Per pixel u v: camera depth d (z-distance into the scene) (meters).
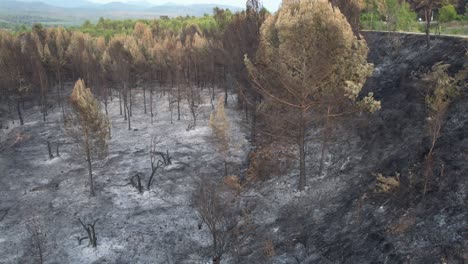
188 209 34.94
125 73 63.88
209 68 67.69
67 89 79.81
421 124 30.23
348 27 27.03
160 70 75.06
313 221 28.47
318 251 25.42
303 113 30.14
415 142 28.88
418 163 26.80
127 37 90.25
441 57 36.41
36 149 51.50
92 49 88.50
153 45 85.62
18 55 70.12
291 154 37.75
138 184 38.69
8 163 47.38
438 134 27.17
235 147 44.44
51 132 57.28
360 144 34.50
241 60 47.75
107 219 34.50
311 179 33.59
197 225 32.50
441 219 21.84
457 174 23.59
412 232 22.30
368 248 23.19
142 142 51.22
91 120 36.69
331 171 33.47
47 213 36.09
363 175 30.38
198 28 103.50
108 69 72.88
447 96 28.80
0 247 31.34
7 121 63.75
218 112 38.84
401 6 53.62
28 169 45.56
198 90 70.50
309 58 26.75
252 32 47.22
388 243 22.50
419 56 39.56
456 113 27.80
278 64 27.81
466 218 20.91
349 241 24.61
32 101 72.31
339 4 41.88
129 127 56.41
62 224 34.25
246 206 33.28
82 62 77.62
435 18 61.97
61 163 46.72
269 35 29.05
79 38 89.12
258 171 37.31
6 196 39.56
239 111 56.03
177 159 44.94
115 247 30.67
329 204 29.56
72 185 41.12
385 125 33.84
